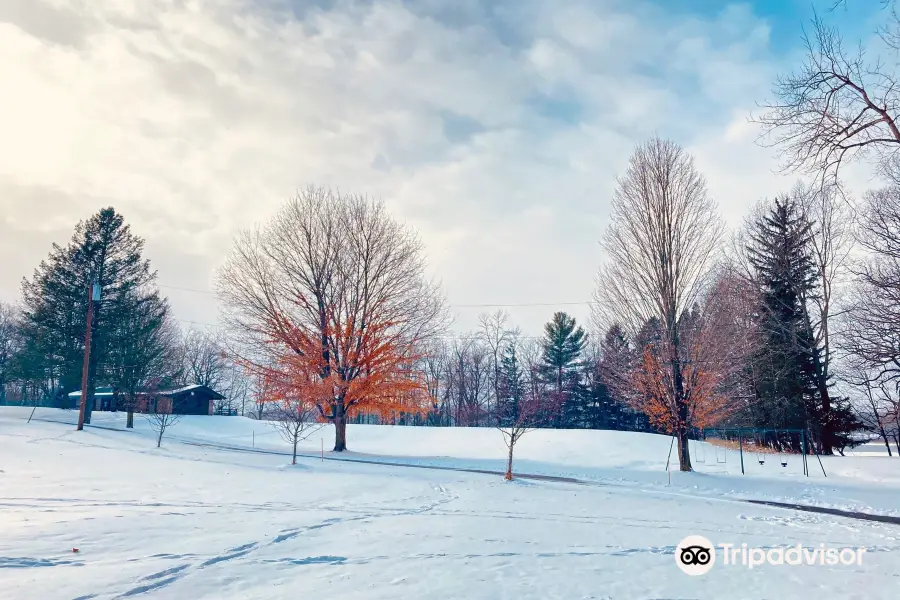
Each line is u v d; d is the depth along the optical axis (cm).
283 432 4506
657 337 2906
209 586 837
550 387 7156
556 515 1570
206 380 8156
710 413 3441
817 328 3922
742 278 4019
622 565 1044
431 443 4097
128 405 4822
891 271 2472
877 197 2386
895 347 2267
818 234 3875
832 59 1107
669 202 2922
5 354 7681
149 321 5081
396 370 3516
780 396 3750
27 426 3716
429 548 1124
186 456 2791
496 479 2395
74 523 1212
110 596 776
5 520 1223
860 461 2928
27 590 780
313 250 3616
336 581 884
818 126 1132
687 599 853
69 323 4816
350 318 3516
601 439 3772
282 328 3478
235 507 1512
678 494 2131
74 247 4972
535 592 855
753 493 2206
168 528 1210
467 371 7744
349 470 2564
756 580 970
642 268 2953
